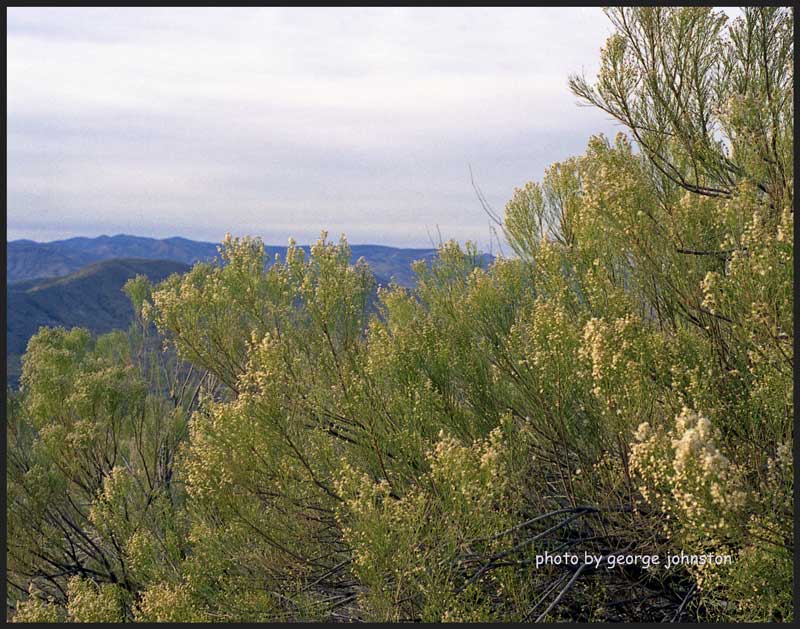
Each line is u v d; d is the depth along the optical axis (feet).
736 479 9.54
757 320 10.74
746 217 11.84
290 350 16.94
